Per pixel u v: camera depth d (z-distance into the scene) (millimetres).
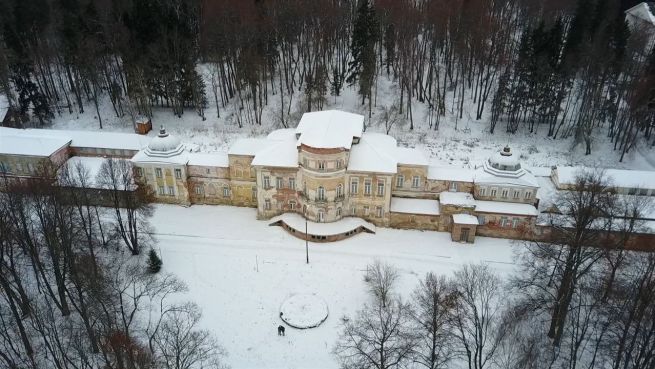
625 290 66438
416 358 61938
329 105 128125
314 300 74188
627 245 82500
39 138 100375
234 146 92938
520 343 65438
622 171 93938
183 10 138000
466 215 86250
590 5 130000
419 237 88000
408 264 81375
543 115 118000
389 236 88125
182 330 68312
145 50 121125
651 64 113438
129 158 104062
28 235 68062
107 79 129625
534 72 114312
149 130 121000
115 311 62969
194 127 123312
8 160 98062
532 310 66188
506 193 87375
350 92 132500
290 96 130000
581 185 73375
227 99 131375
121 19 131750
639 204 81125
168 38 122312
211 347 65312
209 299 74562
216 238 87312
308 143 83562
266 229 89875
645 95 106812
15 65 121188
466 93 131500
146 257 82688
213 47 129750
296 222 88625
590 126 114938
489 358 59562
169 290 75000
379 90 132000
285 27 130875
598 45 117125
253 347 67312
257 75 120750
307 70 137375
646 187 90688
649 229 81375
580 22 127375
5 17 131125
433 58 127875
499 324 67188
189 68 123188
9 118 123750
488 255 83562
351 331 66938
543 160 110125
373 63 122250
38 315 67562
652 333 60375
